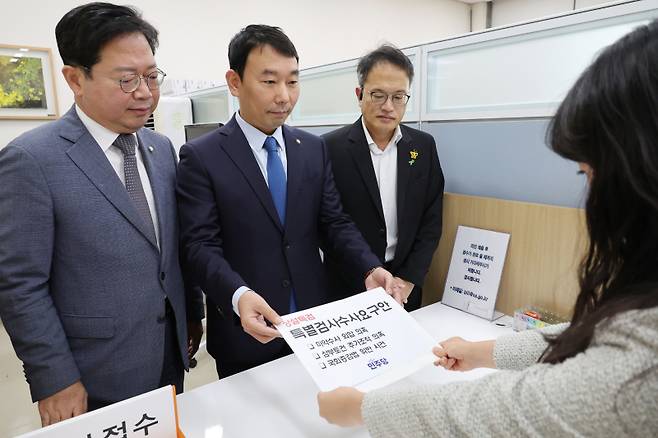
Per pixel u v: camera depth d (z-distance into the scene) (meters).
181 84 3.36
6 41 3.28
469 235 1.33
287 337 0.78
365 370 0.74
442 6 6.41
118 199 0.94
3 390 2.16
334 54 5.37
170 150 1.17
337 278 1.44
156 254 1.01
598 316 0.40
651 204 0.37
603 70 0.38
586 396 0.36
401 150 1.37
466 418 0.42
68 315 0.92
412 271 1.37
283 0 4.86
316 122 1.98
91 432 0.63
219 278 0.97
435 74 1.41
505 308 1.28
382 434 0.51
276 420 0.81
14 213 0.84
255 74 1.04
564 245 1.11
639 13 0.93
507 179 1.26
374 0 5.63
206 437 0.77
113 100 0.88
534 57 1.14
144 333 1.00
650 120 0.35
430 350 0.79
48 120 3.53
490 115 1.27
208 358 2.38
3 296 0.85
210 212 1.08
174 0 4.13
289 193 1.16
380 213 1.38
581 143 0.40
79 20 0.84
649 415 0.34
